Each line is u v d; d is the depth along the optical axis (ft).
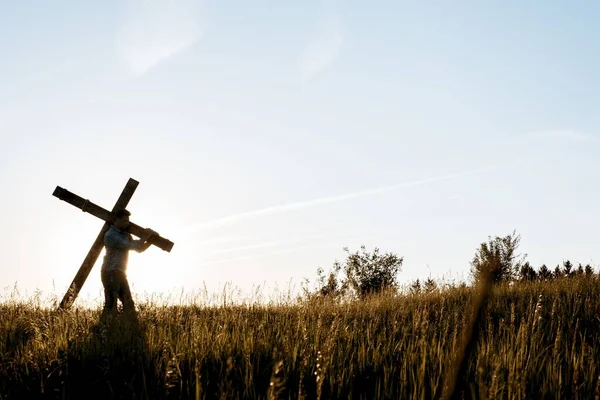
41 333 21.11
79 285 32.12
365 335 21.63
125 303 27.20
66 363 16.21
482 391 9.48
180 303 29.81
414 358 15.99
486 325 20.10
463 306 29.07
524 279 41.19
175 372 14.83
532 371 14.47
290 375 15.49
